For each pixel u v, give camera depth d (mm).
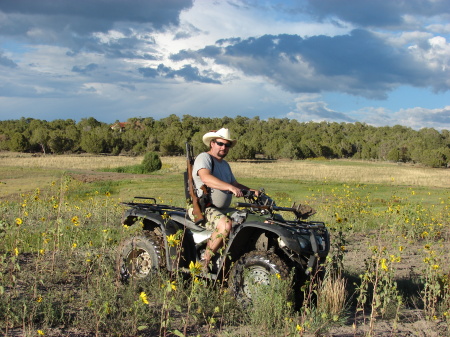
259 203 5637
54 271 6039
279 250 5418
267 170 63844
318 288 5137
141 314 4508
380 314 5344
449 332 4742
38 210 11328
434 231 11273
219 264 5297
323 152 138125
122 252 6004
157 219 5820
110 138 115812
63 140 109750
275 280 4801
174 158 98312
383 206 20234
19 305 4465
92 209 12969
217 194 5473
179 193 28844
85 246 7398
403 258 8555
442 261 8023
